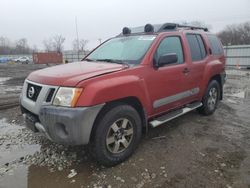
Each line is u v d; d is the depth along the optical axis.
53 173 3.18
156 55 3.82
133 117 3.42
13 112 6.06
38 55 42.16
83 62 4.10
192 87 4.65
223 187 2.83
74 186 2.90
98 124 3.06
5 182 2.99
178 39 4.42
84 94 2.87
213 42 5.62
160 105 3.94
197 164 3.34
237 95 8.16
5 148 3.90
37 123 3.21
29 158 3.56
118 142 3.30
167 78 3.96
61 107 2.88
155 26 4.41
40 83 3.16
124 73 3.32
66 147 3.88
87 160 3.47
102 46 4.70
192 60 4.64
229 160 3.44
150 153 3.66
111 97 3.06
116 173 3.14
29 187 2.89
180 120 5.14
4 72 22.42
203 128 4.69
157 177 3.04
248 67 23.00
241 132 4.51
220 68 5.50
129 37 4.42
